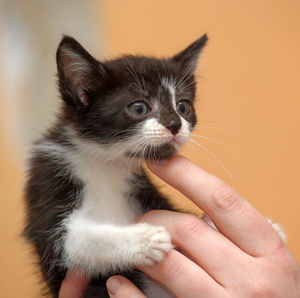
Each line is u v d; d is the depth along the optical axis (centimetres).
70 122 50
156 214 47
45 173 49
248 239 44
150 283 48
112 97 49
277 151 75
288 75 75
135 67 50
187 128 48
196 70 55
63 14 69
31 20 69
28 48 69
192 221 45
